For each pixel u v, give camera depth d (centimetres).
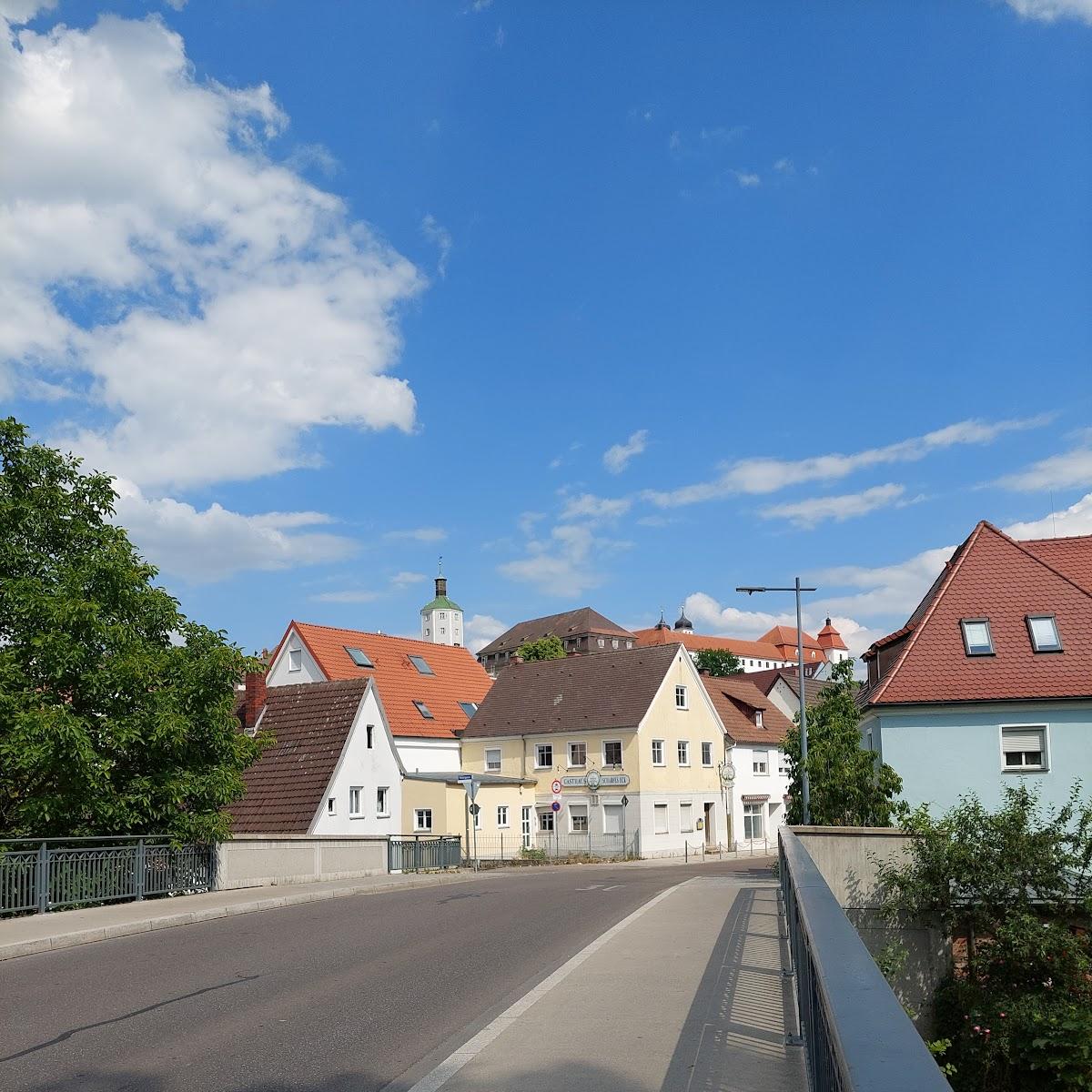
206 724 2172
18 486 2212
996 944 1698
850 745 2709
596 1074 661
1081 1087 1461
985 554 2970
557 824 5209
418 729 5388
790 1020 785
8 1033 825
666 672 5325
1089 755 2573
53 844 1833
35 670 1992
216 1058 734
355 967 1109
